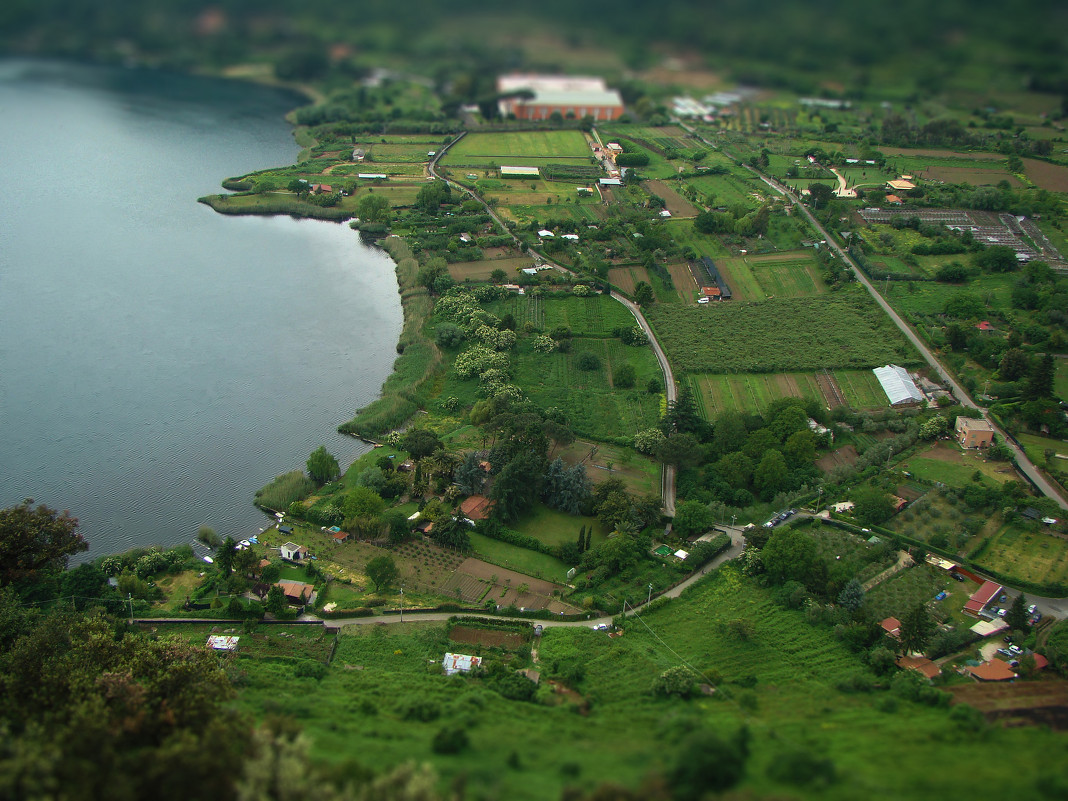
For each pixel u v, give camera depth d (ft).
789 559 473.26
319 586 468.75
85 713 314.96
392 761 312.91
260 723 331.16
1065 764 319.47
